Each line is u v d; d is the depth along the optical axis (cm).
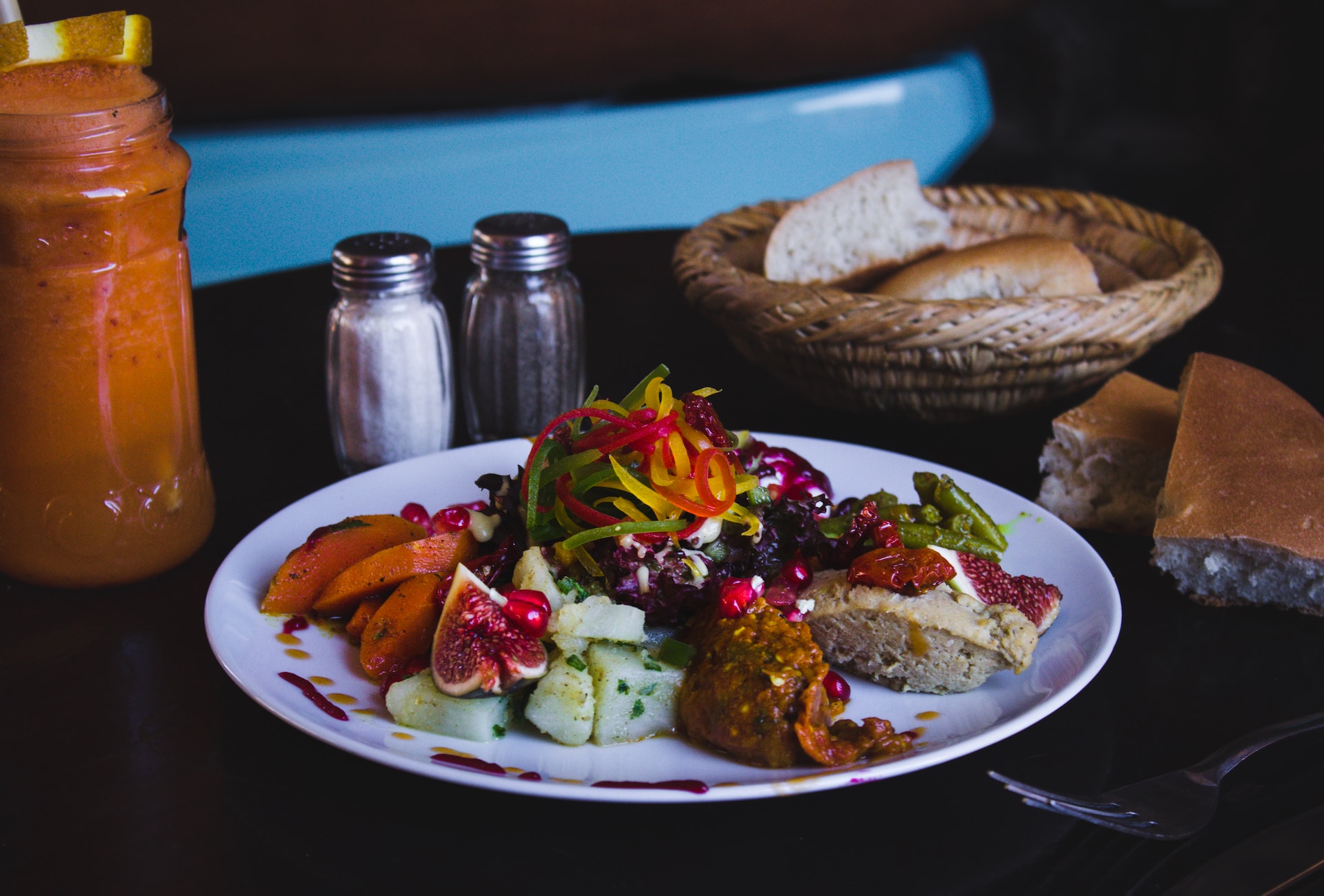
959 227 82
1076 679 55
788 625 56
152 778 54
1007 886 51
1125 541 67
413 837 53
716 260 73
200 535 64
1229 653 60
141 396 61
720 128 142
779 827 53
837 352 68
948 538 61
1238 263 93
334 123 141
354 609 59
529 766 54
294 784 54
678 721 55
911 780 54
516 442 68
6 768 55
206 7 116
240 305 87
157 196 60
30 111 58
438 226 137
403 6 121
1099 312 67
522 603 56
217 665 59
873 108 148
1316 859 52
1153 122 178
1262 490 62
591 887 51
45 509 61
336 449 71
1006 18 153
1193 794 54
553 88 139
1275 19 165
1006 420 75
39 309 59
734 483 58
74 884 51
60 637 60
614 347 81
